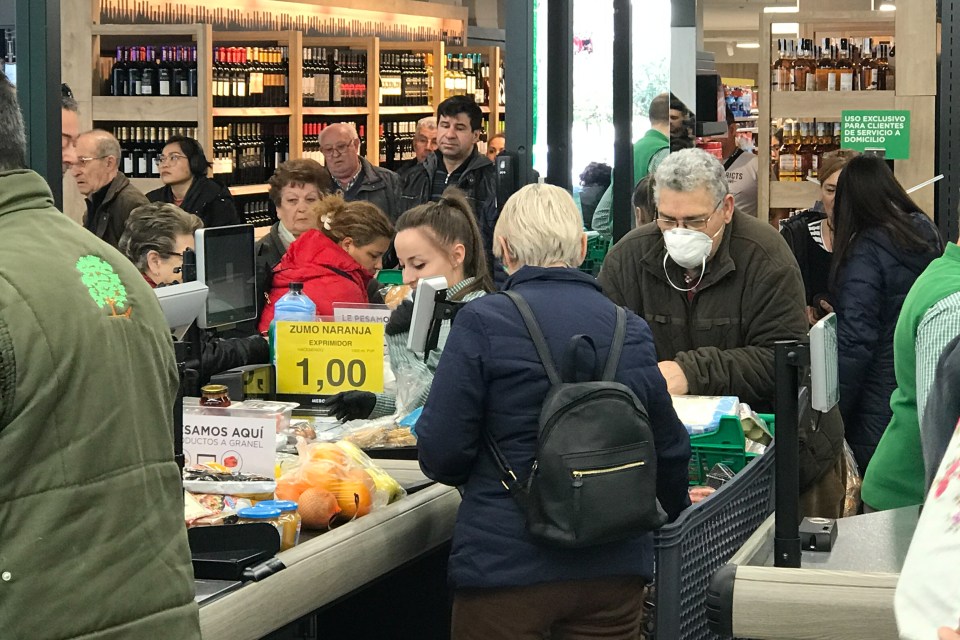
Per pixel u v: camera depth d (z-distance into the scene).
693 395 4.16
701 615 3.22
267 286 4.96
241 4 10.48
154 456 2.05
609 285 4.48
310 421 3.83
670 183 4.18
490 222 7.61
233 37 10.18
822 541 2.64
